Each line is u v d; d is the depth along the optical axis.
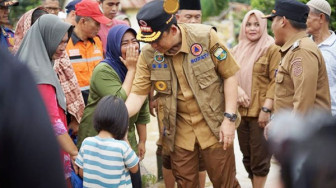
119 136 3.46
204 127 3.82
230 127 3.73
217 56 3.69
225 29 18.48
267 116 4.68
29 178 0.95
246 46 4.95
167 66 3.74
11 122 0.94
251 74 4.82
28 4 12.59
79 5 4.61
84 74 4.67
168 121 3.86
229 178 3.93
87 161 3.43
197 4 4.91
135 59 3.92
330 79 4.34
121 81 3.99
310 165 0.84
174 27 3.59
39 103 0.98
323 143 0.84
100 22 4.58
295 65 3.72
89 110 3.95
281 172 0.87
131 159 3.42
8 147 0.94
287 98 3.88
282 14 3.89
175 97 3.78
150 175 5.65
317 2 4.47
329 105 3.86
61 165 1.01
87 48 4.73
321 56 3.79
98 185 3.41
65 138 3.49
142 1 19.36
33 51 3.46
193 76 3.71
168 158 4.66
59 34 3.50
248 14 4.92
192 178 3.95
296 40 3.86
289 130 0.87
